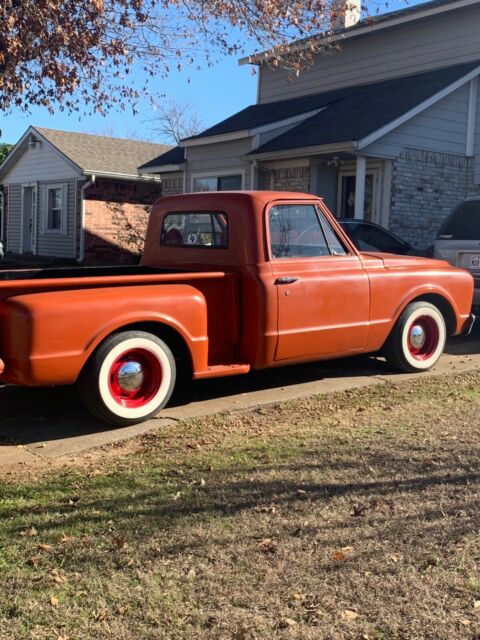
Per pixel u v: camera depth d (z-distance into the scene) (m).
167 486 4.36
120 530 3.74
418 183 13.59
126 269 7.00
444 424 5.75
